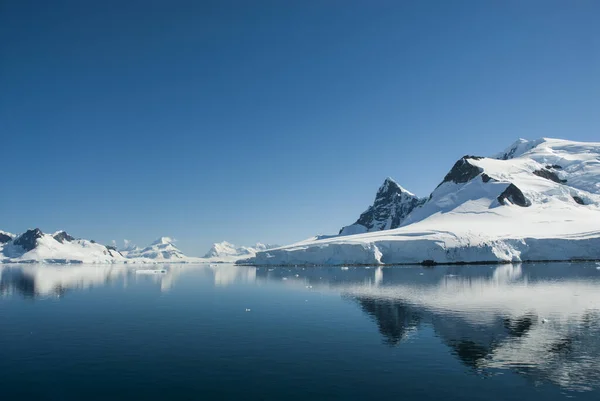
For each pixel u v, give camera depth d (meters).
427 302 55.25
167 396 23.36
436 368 27.69
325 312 48.91
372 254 152.50
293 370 27.47
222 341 35.09
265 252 196.38
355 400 22.56
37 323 43.38
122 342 35.03
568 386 24.56
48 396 23.50
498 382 25.19
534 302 53.72
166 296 68.12
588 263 135.12
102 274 155.12
